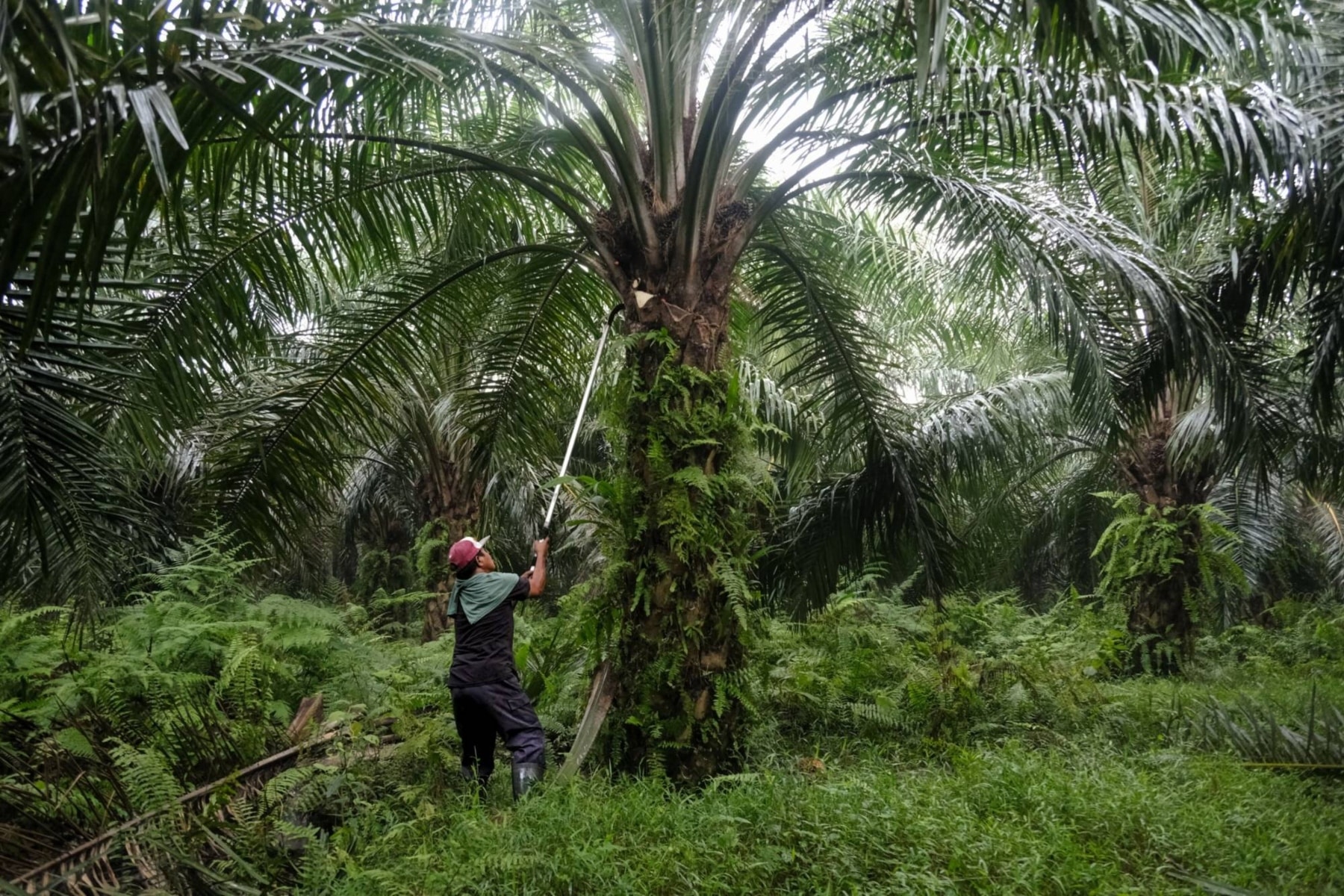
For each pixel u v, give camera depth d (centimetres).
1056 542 1516
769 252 724
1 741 475
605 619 527
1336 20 492
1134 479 965
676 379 530
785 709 664
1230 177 495
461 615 511
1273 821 409
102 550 406
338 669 684
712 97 529
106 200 291
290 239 551
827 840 373
